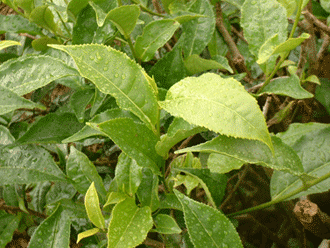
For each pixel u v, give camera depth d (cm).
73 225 33
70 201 30
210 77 20
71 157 27
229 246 21
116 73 21
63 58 32
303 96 27
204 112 19
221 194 27
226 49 37
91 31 31
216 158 26
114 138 21
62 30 36
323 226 25
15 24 34
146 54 30
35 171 27
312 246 32
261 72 39
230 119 18
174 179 27
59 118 29
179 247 27
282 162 22
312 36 31
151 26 29
